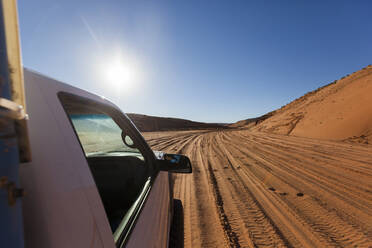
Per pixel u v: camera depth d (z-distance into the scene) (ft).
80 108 3.56
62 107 2.53
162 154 7.41
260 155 29.25
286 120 94.99
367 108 55.36
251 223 10.11
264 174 18.97
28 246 1.51
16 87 1.16
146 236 3.74
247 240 8.72
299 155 28.71
